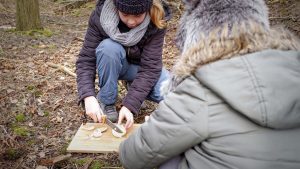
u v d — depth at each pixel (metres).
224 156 1.34
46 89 3.46
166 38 5.15
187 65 1.41
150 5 2.32
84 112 2.97
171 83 1.57
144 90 2.53
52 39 5.40
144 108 3.14
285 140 1.31
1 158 2.47
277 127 1.26
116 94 2.79
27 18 5.86
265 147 1.30
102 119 2.41
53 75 3.83
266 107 1.22
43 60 4.31
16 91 3.39
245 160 1.32
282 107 1.22
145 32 2.56
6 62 4.16
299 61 1.31
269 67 1.26
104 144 2.54
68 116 3.00
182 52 1.56
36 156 2.49
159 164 1.59
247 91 1.24
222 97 1.28
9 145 2.61
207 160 1.39
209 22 1.39
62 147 2.59
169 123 1.41
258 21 1.37
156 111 1.50
